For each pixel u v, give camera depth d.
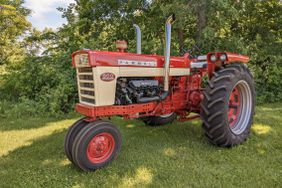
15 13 12.20
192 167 3.04
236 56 3.88
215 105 3.46
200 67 3.89
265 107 6.14
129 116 3.42
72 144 2.97
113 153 3.12
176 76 3.81
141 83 3.37
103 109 3.09
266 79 7.03
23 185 2.72
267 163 3.13
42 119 5.30
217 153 3.42
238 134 3.69
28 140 4.09
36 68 6.43
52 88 6.08
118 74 3.15
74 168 3.07
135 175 2.87
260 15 8.20
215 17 6.70
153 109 3.62
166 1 7.59
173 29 7.46
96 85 3.01
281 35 8.34
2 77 7.21
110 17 8.02
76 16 8.32
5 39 12.44
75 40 7.65
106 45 7.57
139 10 7.91
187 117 4.23
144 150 3.55
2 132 4.49
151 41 6.80
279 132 4.24
